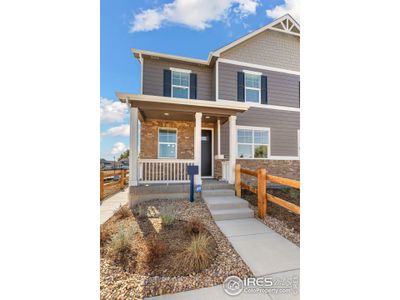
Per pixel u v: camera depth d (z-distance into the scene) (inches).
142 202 204.2
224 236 131.4
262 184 170.6
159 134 304.2
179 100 222.1
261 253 108.9
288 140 343.6
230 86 318.0
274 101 339.9
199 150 231.9
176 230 136.6
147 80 302.5
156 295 76.0
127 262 96.2
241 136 322.7
